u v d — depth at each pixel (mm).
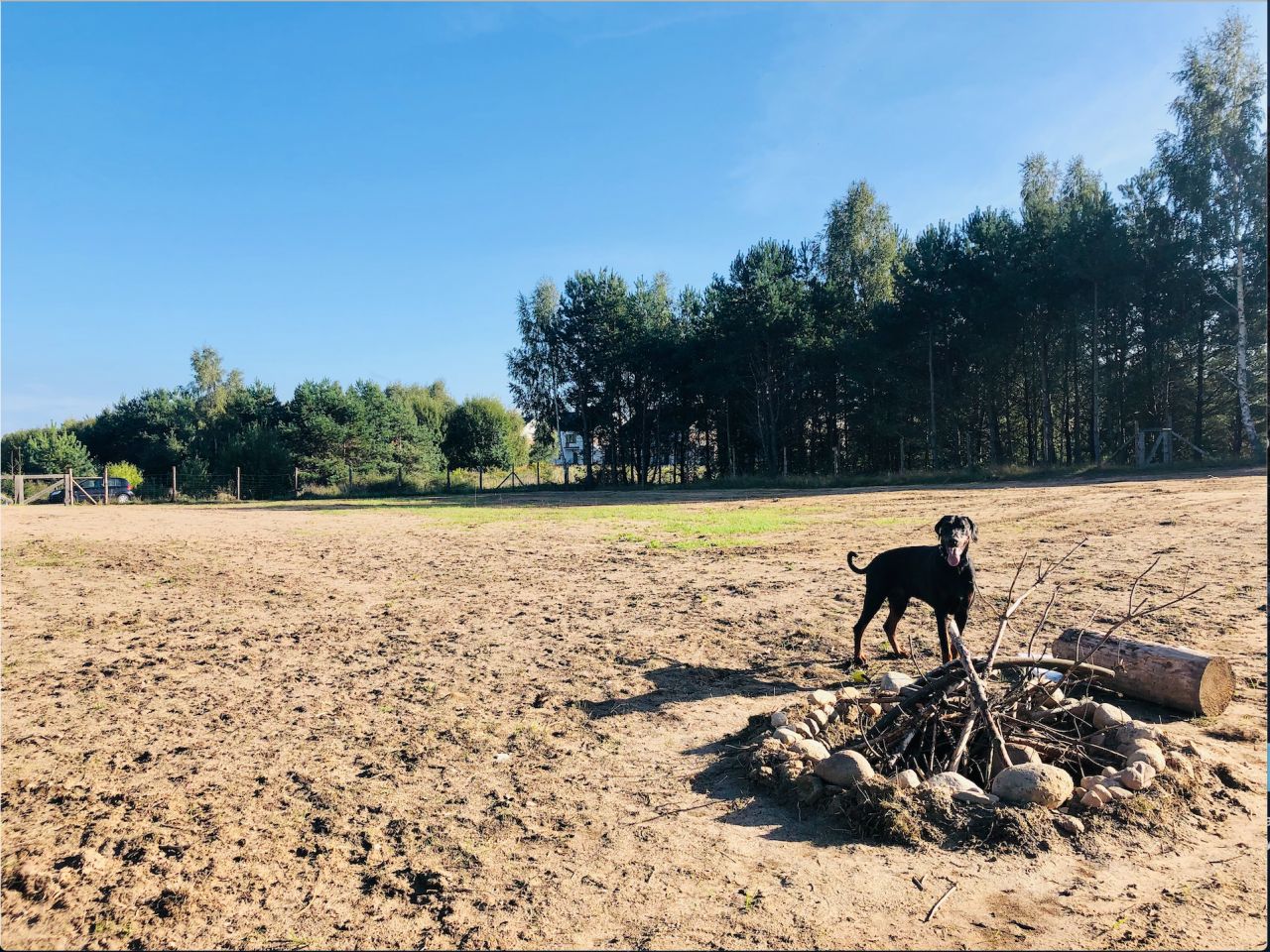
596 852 4055
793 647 8117
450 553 16688
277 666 7988
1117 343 37344
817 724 5531
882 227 46906
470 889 3715
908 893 3561
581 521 23266
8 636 9492
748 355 44812
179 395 83188
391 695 6934
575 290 53594
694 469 56094
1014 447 44406
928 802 4211
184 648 8836
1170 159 33906
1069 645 6422
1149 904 3400
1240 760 4957
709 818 4414
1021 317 37344
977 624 8516
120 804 4758
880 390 41406
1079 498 22734
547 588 12125
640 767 5191
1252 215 32938
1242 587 9508
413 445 56375
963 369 41062
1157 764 4523
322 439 51219
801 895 3570
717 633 8828
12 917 3545
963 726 4984
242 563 15672
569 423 56812
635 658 7883
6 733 6102
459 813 4555
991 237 38062
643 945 3223
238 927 3441
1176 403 37594
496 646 8641
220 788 4977
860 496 28859
